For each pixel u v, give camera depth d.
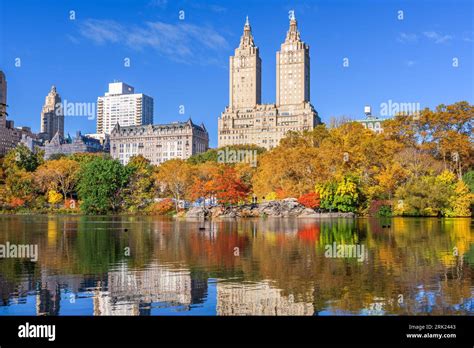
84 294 20.70
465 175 103.00
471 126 118.50
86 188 114.88
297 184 108.81
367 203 101.19
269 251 34.34
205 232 53.03
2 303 19.38
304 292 20.69
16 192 120.25
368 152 108.06
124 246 38.03
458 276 24.03
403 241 41.56
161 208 112.38
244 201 109.88
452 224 68.88
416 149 114.75
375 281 22.86
